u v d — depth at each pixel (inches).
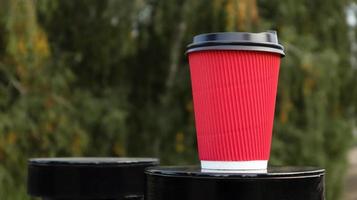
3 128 126.9
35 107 135.5
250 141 41.7
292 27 144.0
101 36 150.1
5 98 135.3
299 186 40.5
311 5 154.9
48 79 139.0
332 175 156.2
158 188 41.4
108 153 152.6
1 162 128.5
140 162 50.2
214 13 132.2
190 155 156.8
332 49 149.6
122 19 143.2
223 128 41.7
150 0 156.3
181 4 146.9
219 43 41.5
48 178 50.0
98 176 49.4
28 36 117.6
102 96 158.6
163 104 160.9
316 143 150.1
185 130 158.4
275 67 42.4
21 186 129.3
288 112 141.3
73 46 155.6
